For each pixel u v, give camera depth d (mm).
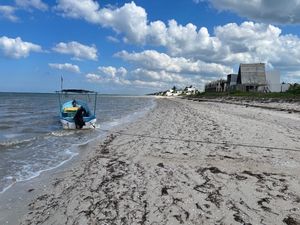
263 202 6023
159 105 56344
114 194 6836
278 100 40750
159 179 7734
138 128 18766
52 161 10773
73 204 6453
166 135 14961
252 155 10086
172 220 5383
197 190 6809
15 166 10070
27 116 29578
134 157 10445
